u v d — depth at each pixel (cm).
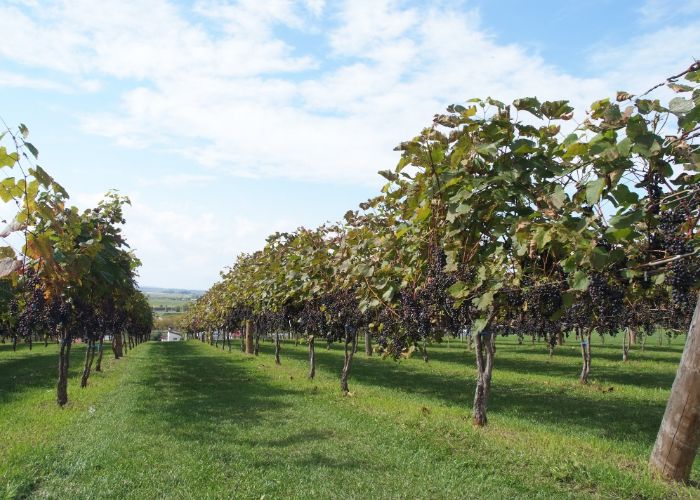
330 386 1354
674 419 542
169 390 1259
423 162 585
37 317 896
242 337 3372
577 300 537
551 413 1004
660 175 460
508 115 556
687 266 439
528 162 542
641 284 525
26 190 269
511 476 557
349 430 779
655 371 1817
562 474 555
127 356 2727
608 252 471
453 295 575
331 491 518
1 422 853
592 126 487
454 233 590
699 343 524
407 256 748
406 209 695
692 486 530
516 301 563
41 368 1900
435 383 1475
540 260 568
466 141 547
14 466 579
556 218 507
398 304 802
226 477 561
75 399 1113
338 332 1285
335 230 1252
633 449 695
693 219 448
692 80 429
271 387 1326
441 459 624
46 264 304
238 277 2230
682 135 435
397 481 548
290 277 1309
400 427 779
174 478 554
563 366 1997
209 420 862
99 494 503
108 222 1097
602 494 509
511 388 1384
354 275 888
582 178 514
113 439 718
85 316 1027
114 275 1022
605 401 1163
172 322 9294
